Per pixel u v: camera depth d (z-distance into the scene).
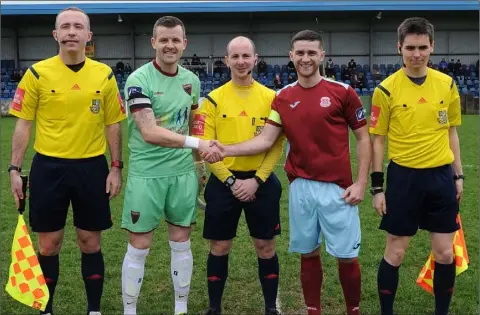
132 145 3.89
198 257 5.59
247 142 3.76
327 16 32.06
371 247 5.87
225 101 3.93
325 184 3.68
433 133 3.60
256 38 33.09
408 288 4.67
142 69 3.84
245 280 4.93
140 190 3.81
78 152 3.75
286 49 33.09
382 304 3.90
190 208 3.96
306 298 3.92
